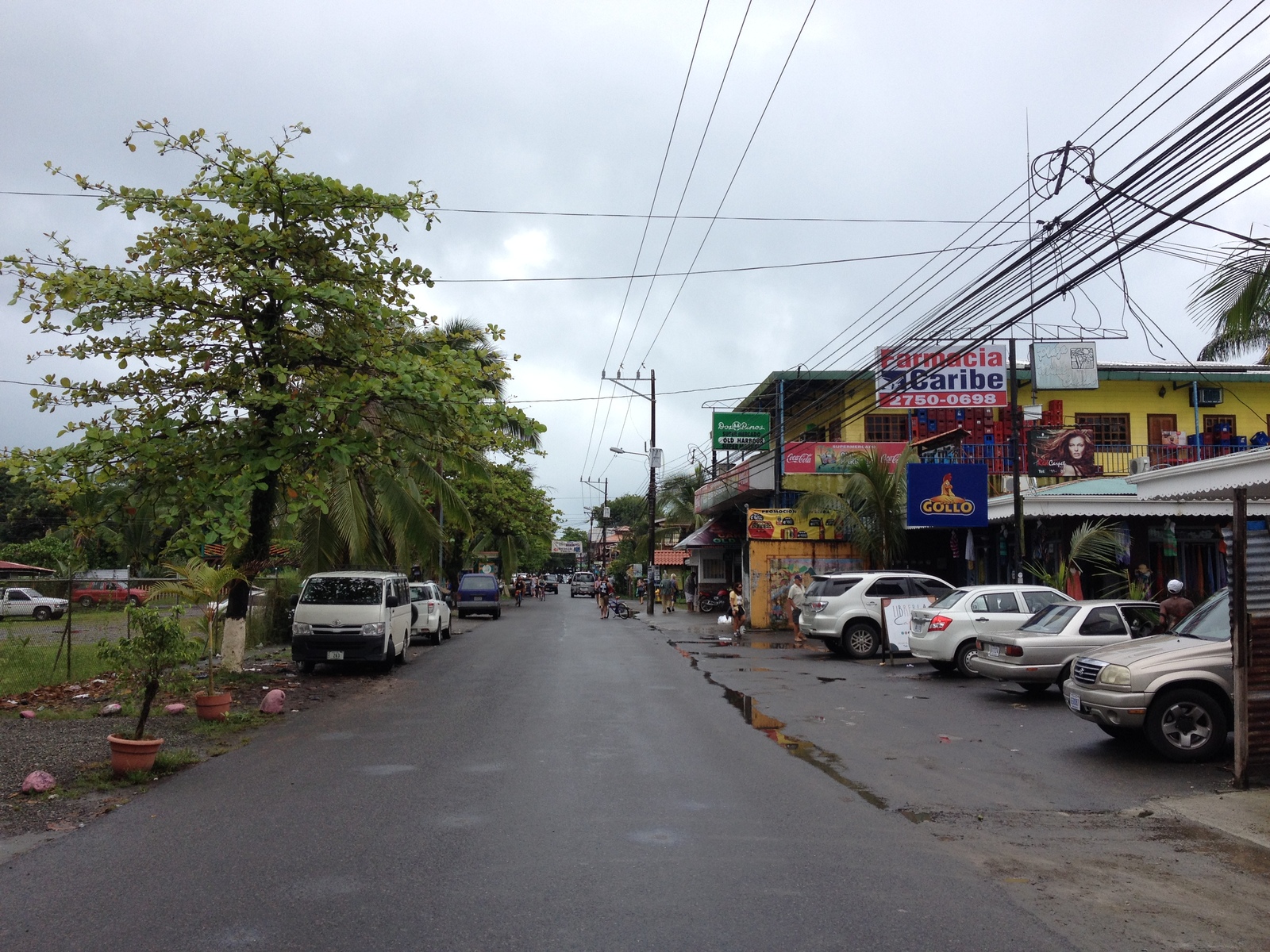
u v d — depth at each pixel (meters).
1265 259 9.27
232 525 12.72
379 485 21.58
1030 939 4.73
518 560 65.12
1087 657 10.05
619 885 5.43
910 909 5.12
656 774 8.47
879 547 27.17
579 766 8.78
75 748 9.45
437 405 12.99
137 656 8.50
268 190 13.42
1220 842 6.54
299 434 13.09
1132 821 7.08
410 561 27.08
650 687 14.81
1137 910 5.18
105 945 4.60
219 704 11.34
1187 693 9.23
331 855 6.01
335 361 14.15
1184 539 21.17
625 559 72.88
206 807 7.34
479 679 15.91
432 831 6.57
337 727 11.12
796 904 5.17
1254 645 8.20
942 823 6.96
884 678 16.28
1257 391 30.91
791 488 30.25
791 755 9.43
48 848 6.24
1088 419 30.64
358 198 13.66
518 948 4.54
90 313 12.22
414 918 4.92
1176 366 30.81
